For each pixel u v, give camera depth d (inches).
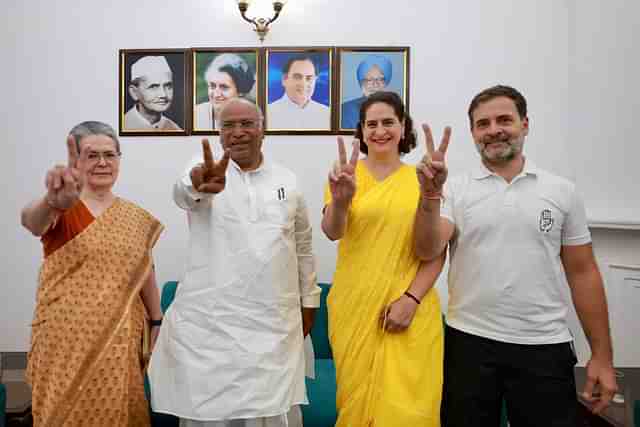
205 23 94.9
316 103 94.7
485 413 48.8
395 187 52.1
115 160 57.5
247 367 48.2
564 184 49.8
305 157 95.5
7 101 95.6
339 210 47.6
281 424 51.1
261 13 92.7
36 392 52.2
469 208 50.3
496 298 48.3
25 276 96.5
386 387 48.6
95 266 54.1
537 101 93.9
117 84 95.7
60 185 44.7
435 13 94.3
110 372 52.5
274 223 51.5
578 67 91.1
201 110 95.0
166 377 51.3
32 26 95.3
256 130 52.0
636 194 84.7
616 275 88.0
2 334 96.3
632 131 85.6
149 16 95.2
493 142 49.5
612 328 87.8
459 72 94.4
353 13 94.4
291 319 52.3
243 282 49.4
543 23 93.6
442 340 51.1
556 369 47.7
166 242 96.0
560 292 49.1
